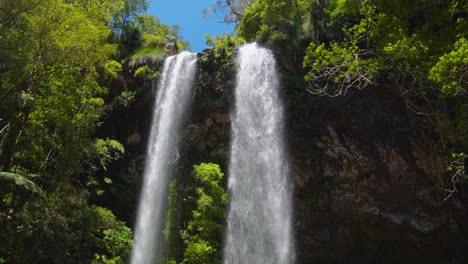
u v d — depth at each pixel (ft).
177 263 57.21
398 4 35.32
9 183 45.93
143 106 72.74
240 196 62.85
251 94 66.95
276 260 61.05
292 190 63.62
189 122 68.49
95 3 51.08
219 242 57.11
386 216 60.13
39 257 46.47
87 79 52.80
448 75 28.60
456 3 33.24
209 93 67.46
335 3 65.05
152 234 64.85
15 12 38.24
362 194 61.21
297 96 64.13
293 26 68.08
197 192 57.26
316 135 63.72
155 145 70.44
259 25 75.25
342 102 61.87
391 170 60.44
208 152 67.10
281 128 64.54
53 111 49.80
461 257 58.75
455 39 32.63
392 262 60.85
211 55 69.26
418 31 34.58
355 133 62.44
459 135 37.76
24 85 47.32
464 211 57.98
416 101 57.88
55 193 47.55
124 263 54.75
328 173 62.64
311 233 63.05
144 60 74.84
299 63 65.62
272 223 62.44
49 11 40.86
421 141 58.85
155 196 67.56
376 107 61.11
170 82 72.02
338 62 41.19
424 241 59.11
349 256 62.34
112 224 56.34
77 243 53.06
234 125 65.98
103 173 71.05
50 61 45.52
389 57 35.68
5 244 42.42
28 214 41.14
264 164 64.39
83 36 43.60
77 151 50.60
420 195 59.41
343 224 62.39
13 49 38.55
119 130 73.56
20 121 46.29
